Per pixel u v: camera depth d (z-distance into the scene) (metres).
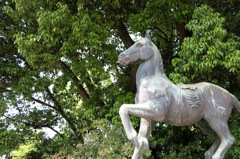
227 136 4.14
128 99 6.71
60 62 7.22
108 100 7.42
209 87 4.25
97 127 6.80
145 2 7.09
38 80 7.55
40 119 9.57
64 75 8.22
